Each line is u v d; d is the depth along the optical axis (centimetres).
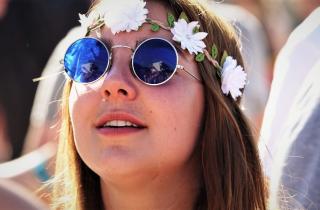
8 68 695
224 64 352
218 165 345
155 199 337
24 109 691
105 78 329
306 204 376
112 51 334
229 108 350
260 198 358
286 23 663
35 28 701
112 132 324
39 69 702
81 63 336
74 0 704
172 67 330
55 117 518
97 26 343
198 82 340
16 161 504
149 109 325
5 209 250
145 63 328
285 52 437
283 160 385
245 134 359
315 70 403
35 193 434
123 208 340
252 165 359
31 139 566
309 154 381
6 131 683
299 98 403
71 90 344
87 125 332
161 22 338
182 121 331
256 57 562
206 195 346
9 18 697
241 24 559
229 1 686
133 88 325
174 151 329
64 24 703
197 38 340
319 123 383
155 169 328
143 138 325
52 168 491
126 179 327
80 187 367
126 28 334
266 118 425
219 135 346
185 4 347
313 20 432
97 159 327
